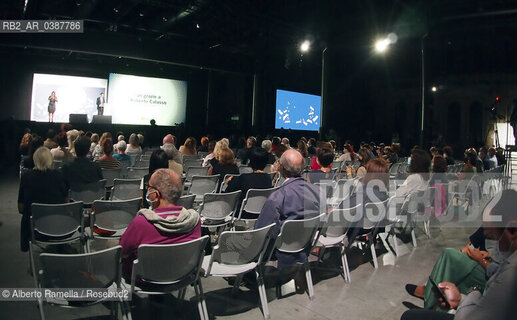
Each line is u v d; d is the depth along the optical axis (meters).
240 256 3.01
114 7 13.91
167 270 2.57
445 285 2.52
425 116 16.16
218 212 4.43
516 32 22.66
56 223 3.65
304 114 24.31
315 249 4.87
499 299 1.48
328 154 5.32
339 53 25.70
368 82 27.47
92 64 19.56
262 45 18.27
